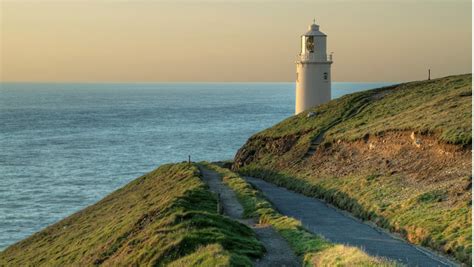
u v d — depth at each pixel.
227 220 31.19
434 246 29.38
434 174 40.72
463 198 34.22
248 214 37.94
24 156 130.88
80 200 84.69
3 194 89.06
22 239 63.72
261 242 28.69
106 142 156.12
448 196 35.56
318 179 52.59
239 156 75.75
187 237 27.42
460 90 62.72
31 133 183.50
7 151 139.62
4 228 69.06
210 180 55.94
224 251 24.66
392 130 51.69
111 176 104.88
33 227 69.44
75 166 116.31
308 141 65.06
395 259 26.94
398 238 32.62
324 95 86.12
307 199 48.25
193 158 124.12
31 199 85.31
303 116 77.00
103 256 33.84
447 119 47.47
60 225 59.59
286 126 75.75
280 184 57.81
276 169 63.19
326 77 85.88
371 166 48.84
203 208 37.81
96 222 52.22
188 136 166.75
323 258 24.23
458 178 37.84
